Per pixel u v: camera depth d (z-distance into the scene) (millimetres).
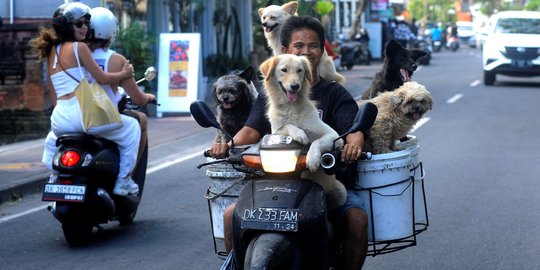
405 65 10555
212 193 6605
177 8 30438
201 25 32781
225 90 8547
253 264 5191
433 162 15016
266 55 37906
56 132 9227
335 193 6066
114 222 10742
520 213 10828
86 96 8984
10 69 19875
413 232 6605
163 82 23812
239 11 37000
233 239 5621
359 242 6121
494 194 12078
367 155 6023
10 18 22344
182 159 16188
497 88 31656
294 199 5504
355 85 34406
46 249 9375
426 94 7090
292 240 5465
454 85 33406
